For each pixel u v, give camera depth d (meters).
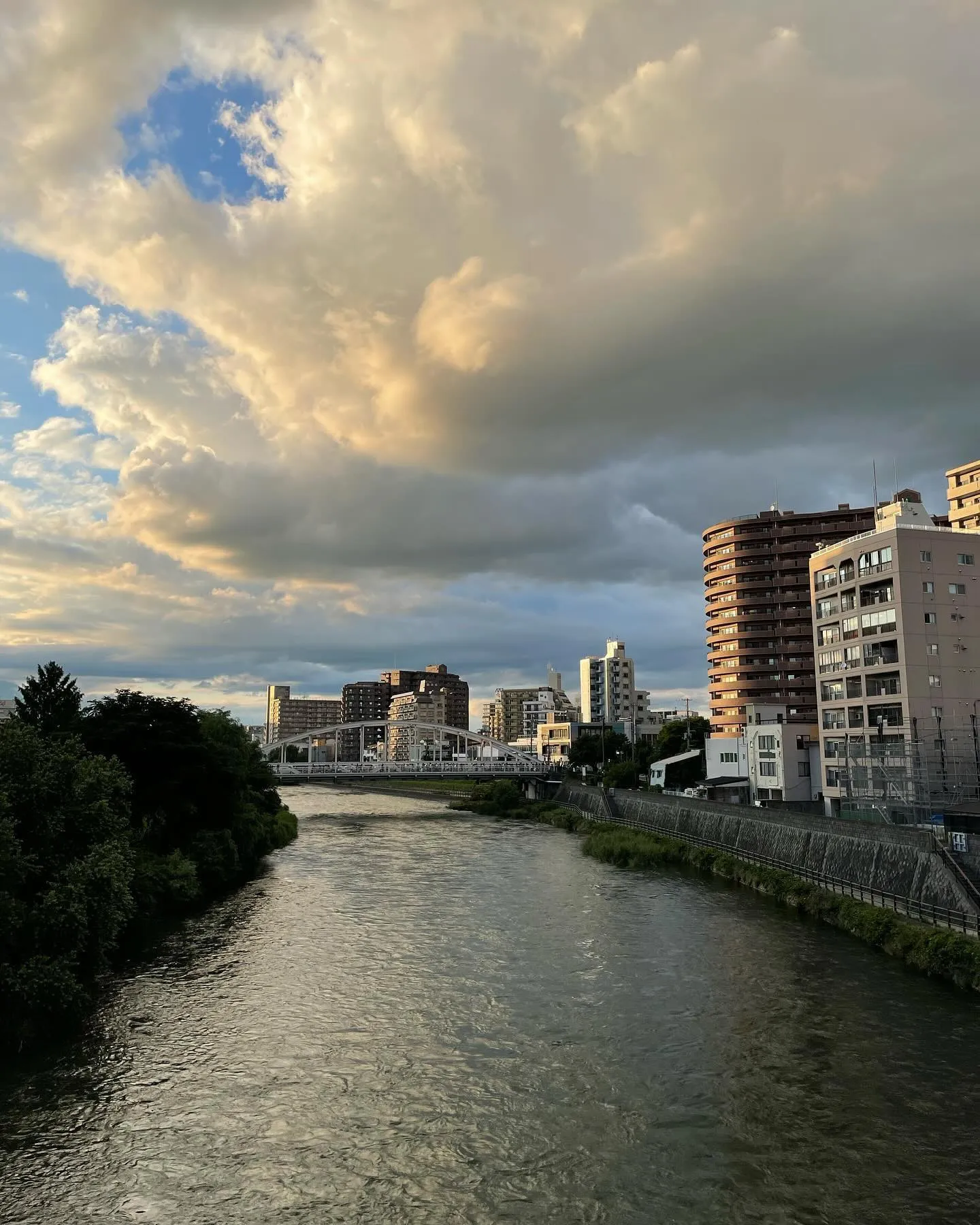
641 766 121.75
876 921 37.47
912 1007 29.03
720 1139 20.61
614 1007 29.88
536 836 84.62
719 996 30.66
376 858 67.50
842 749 68.44
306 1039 27.38
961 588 64.12
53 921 27.25
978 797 56.41
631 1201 18.12
